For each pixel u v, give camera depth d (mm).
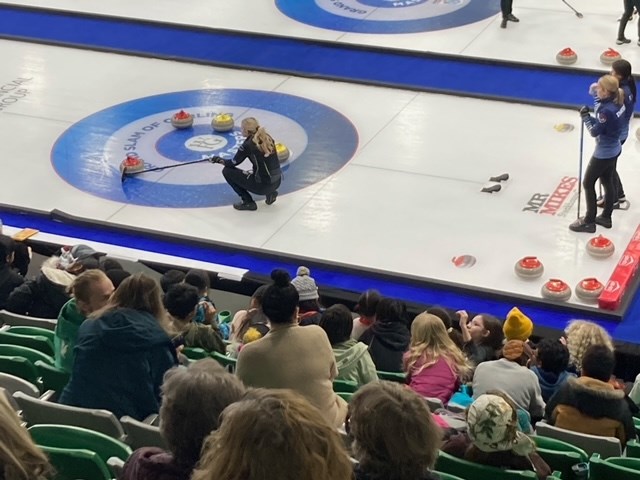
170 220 12844
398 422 4012
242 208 12938
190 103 15773
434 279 11484
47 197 13414
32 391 6539
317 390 6117
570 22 18078
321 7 19250
